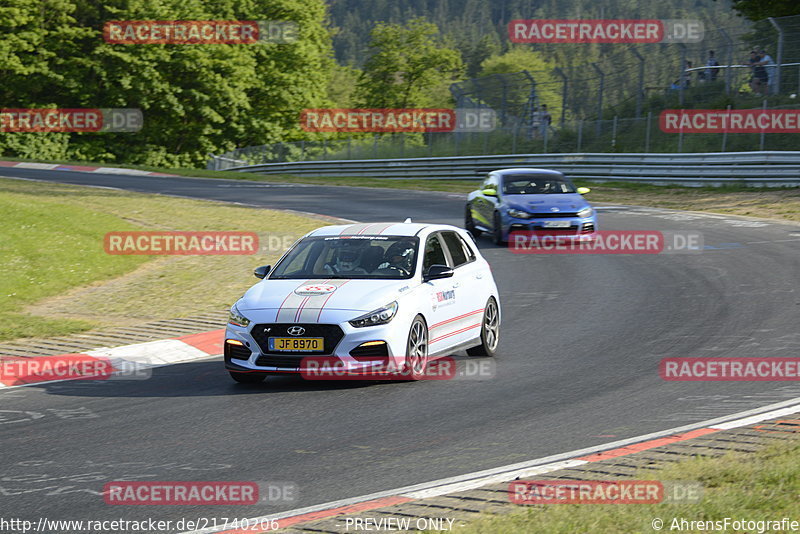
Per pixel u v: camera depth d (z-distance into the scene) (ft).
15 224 163.53
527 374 79.15
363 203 249.14
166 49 542.57
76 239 159.33
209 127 564.30
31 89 520.42
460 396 71.26
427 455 55.16
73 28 516.73
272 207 236.43
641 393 71.15
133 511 45.62
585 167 303.89
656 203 237.25
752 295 115.75
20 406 70.13
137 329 100.68
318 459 54.60
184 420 64.95
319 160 450.71
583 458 53.01
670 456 52.26
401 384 76.13
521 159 324.80
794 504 40.73
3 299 116.47
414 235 84.28
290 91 615.16
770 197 231.30
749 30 296.30
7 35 498.69
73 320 104.58
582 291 124.16
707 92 306.55
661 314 106.42
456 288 83.87
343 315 73.15
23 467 53.93
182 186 307.37
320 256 82.89
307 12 638.12
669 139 301.22
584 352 88.07
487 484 48.21
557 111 342.23
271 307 74.74
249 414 66.33
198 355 90.58
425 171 363.35
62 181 305.32
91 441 59.67
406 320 75.15
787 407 65.31
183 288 127.95
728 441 55.31
